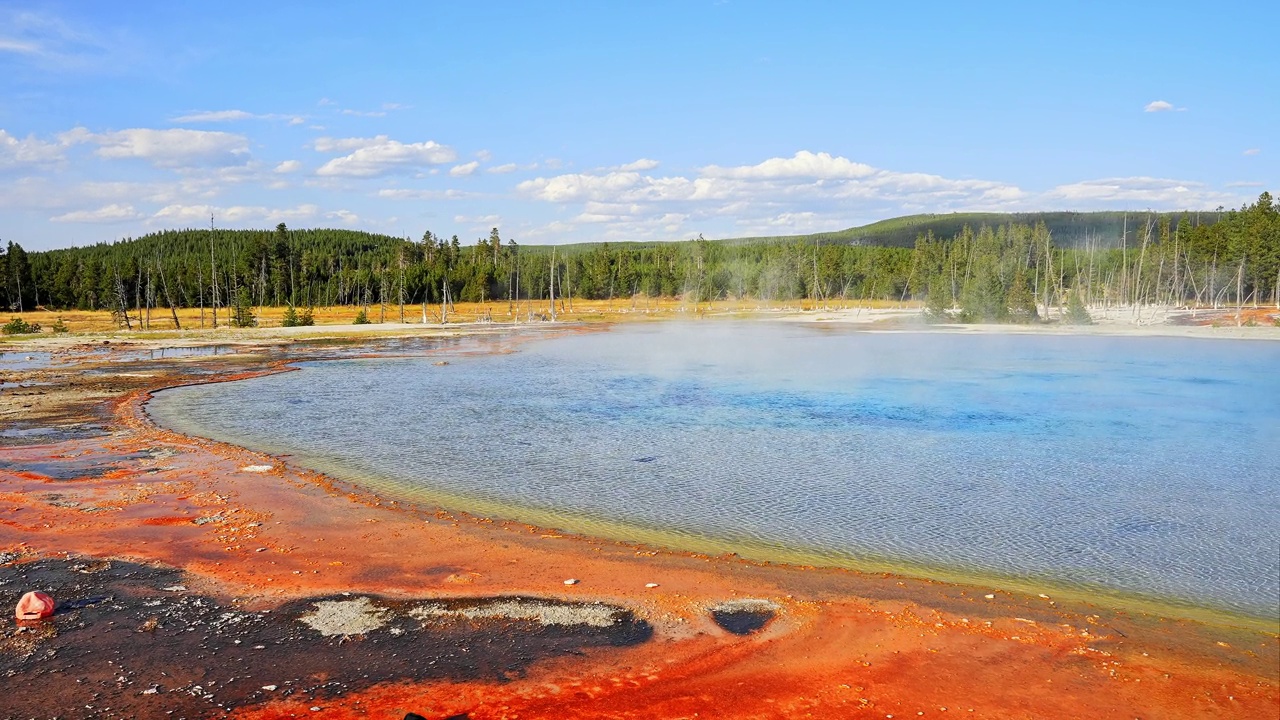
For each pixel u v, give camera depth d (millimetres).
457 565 14781
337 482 21500
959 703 9766
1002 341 73938
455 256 197375
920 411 33875
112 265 141500
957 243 165875
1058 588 13852
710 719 9312
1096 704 9773
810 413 33438
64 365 53844
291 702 9602
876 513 18516
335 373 49844
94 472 22234
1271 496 20016
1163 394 38875
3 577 13867
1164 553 15656
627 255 194375
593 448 26188
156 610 12461
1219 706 9727
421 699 9719
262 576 14078
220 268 151875
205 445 26297
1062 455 24984
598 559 15195
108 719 9117
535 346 72000
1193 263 124562
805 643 11430
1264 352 60438
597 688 10047
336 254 191250
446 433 28969
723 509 18844
